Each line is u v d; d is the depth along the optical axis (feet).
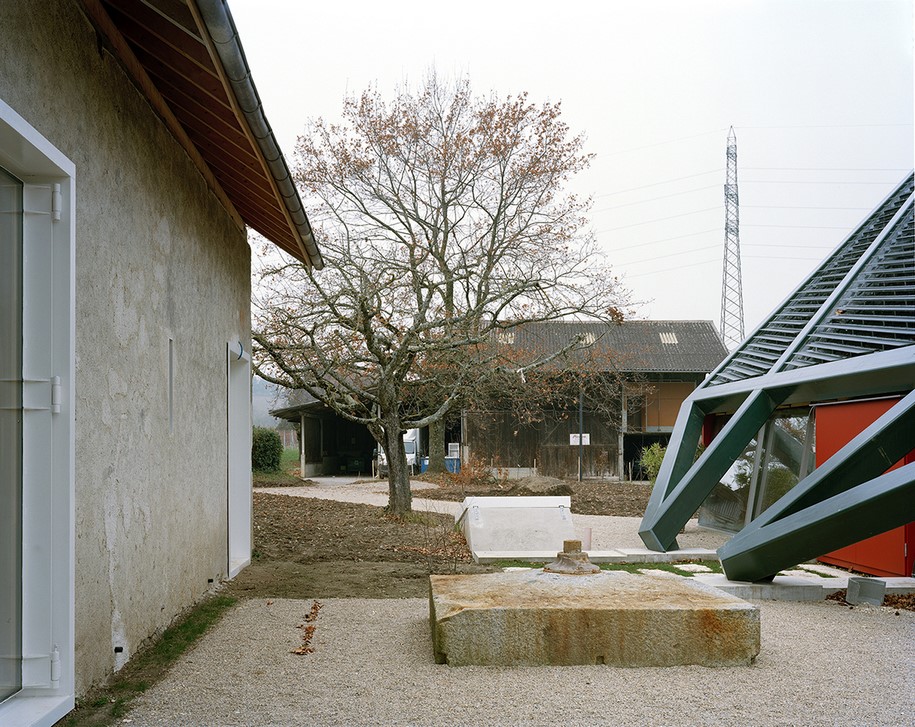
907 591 23.94
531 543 32.17
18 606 11.91
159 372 17.57
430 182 63.67
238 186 24.62
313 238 27.71
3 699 11.53
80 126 13.07
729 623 15.21
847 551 28.91
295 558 30.89
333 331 44.01
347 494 67.51
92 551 13.34
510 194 63.72
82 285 13.05
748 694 13.53
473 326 48.19
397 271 48.34
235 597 22.49
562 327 108.58
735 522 37.93
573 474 97.81
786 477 34.19
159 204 17.70
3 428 11.62
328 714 12.48
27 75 11.16
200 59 14.46
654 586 17.01
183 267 20.01
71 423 12.21
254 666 15.23
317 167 63.62
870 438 22.26
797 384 28.73
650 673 14.65
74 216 12.46
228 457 26.21
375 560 30.48
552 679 14.25
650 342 109.70
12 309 11.98
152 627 17.02
